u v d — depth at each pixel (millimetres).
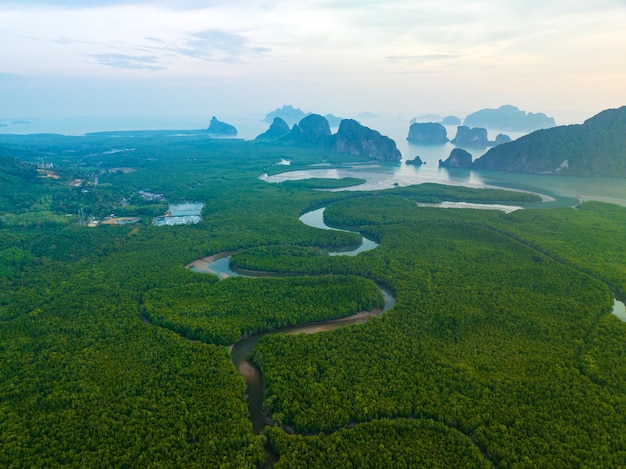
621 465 81375
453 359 114375
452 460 85000
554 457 83812
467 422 93375
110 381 107062
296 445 88875
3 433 90438
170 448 88000
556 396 99625
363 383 105875
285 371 110375
